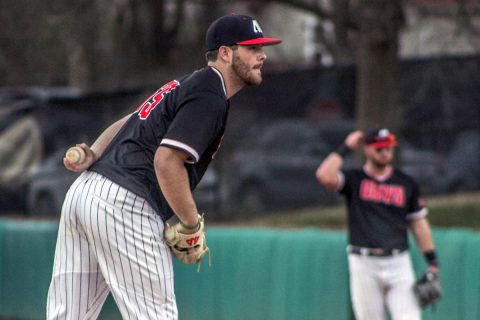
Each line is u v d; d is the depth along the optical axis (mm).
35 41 56375
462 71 39156
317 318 20062
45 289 22516
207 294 21344
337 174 19609
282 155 39000
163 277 10984
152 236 10859
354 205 19547
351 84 39344
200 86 10562
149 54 57000
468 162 39312
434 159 39531
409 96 39469
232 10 55781
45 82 58438
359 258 19328
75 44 57000
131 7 55875
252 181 39000
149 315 10961
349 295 19844
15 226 23219
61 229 11211
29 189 40875
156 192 10891
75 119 40594
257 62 10852
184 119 10336
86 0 55031
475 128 39156
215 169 39312
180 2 55688
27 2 54500
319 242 20109
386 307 19672
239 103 39219
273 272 20547
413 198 19438
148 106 11008
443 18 48469
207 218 39125
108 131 11602
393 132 38312
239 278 20938
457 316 19031
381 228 19297
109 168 10867
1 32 55594
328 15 52688
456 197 39438
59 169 40406
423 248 19203
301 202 38906
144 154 10852
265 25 63875
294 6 52719
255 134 39125
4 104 41938
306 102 39062
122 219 10727
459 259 19047
